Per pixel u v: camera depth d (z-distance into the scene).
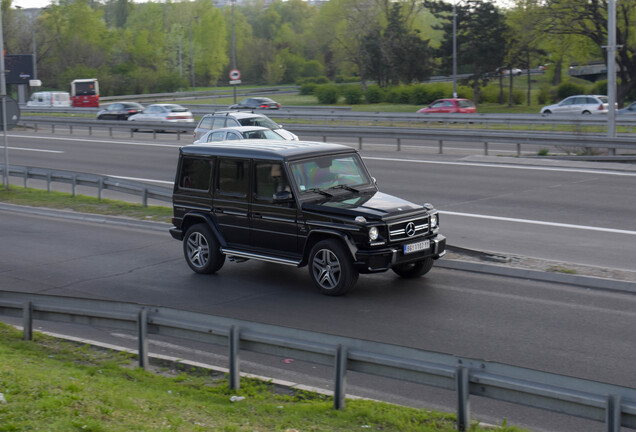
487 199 18.23
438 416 5.89
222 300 10.32
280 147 11.04
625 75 49.75
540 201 17.67
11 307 8.62
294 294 10.49
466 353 7.80
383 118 42.78
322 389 6.79
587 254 12.49
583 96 43.44
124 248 14.20
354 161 11.24
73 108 59.62
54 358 7.81
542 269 10.99
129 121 39.38
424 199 18.55
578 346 7.93
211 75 117.81
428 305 9.70
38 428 5.23
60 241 15.09
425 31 97.50
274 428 5.59
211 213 11.52
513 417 6.28
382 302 9.91
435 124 41.59
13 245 14.77
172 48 115.50
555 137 25.58
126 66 96.00
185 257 12.05
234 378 6.70
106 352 8.14
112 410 5.78
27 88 83.00
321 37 87.88
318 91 68.88
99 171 26.02
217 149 11.40
